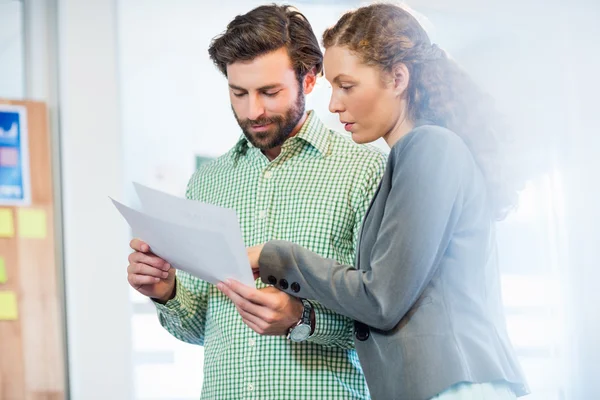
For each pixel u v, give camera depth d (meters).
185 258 1.37
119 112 2.87
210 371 1.56
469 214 1.27
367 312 1.24
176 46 3.05
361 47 1.32
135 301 2.99
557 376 2.86
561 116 2.86
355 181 1.52
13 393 2.65
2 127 2.73
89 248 2.79
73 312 2.75
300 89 1.57
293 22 1.56
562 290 2.88
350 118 1.36
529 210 2.90
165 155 3.01
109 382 2.77
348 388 1.47
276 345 1.48
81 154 2.81
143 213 1.36
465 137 1.33
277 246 1.36
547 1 2.89
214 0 3.03
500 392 1.21
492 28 2.86
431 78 1.34
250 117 1.53
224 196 1.62
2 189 2.71
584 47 2.88
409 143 1.26
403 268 1.21
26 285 2.71
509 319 2.87
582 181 2.87
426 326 1.22
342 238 1.51
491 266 1.30
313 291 1.31
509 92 2.82
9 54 2.84
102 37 2.87
